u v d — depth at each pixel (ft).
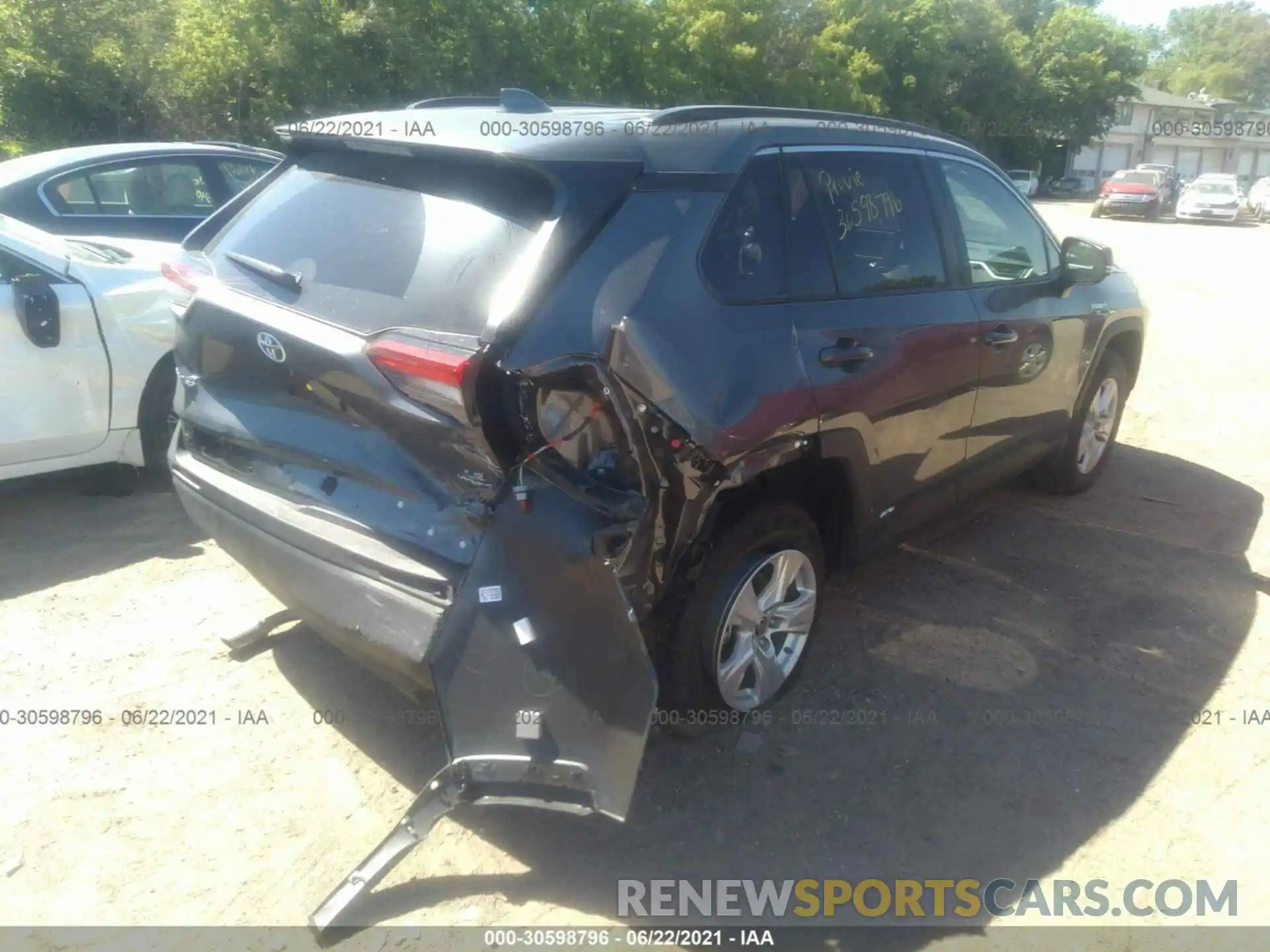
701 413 9.37
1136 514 17.81
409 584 8.84
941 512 13.97
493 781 8.80
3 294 14.98
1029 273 15.20
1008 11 181.78
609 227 9.21
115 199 23.97
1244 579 15.38
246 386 10.26
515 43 80.43
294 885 9.06
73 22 68.03
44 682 11.82
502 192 9.34
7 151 66.85
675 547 9.39
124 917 8.66
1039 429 15.89
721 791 10.41
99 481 17.43
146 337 16.47
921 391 12.32
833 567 12.41
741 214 10.43
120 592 13.93
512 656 8.70
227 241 10.95
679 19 100.12
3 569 14.51
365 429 9.23
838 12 126.41
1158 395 25.63
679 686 10.25
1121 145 187.83
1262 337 33.14
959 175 14.03
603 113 10.60
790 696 12.05
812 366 10.61
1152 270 53.67
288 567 9.65
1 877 9.02
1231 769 10.97
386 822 9.84
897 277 12.34
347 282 9.46
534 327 8.51
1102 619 14.07
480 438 8.40
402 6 76.23
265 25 72.59
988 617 14.02
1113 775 10.84
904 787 10.57
